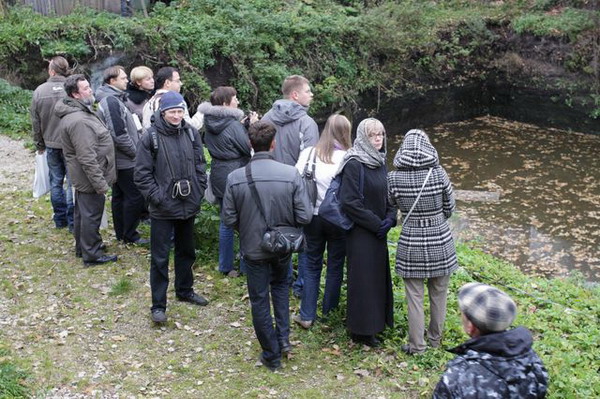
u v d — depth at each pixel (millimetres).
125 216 7879
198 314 6656
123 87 7562
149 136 6027
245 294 7059
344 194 5793
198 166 6316
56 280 7176
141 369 5762
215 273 7484
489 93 21375
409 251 5777
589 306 7953
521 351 3320
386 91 19391
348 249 6020
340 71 18625
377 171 5844
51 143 8016
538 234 12953
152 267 6293
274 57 17344
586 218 13750
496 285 8281
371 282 5988
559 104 20109
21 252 7762
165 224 6211
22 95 13617
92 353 5949
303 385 5590
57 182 8227
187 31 15844
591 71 19406
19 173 10492
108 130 7184
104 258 7551
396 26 19781
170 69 7449
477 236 12781
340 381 5652
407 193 5672
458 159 17453
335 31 18469
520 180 15953
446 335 6383
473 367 3326
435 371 5816
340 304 6789
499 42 21062
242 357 5984
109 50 14828
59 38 14570
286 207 5465
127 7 17422
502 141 19016
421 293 5922
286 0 19219
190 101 15750
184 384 5570
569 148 18438
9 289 6949
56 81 7926
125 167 7598
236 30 16594
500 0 22359
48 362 5742
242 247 5547
